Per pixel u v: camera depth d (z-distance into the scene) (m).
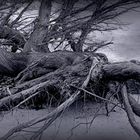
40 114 7.11
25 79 7.06
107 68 5.80
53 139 5.17
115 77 5.78
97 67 5.95
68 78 6.18
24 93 5.82
